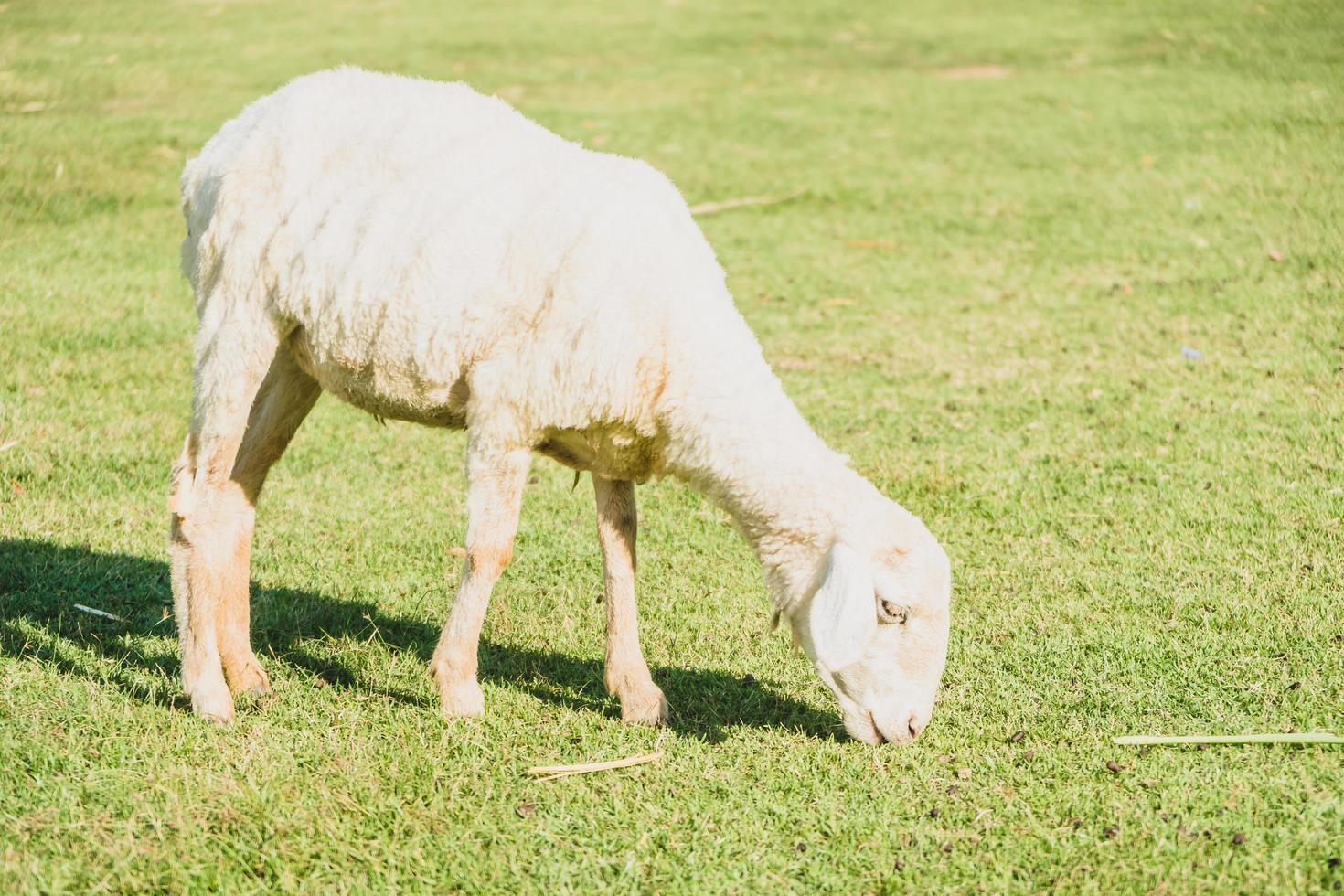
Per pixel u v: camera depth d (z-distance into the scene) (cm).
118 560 581
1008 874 371
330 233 442
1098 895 363
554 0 2392
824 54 1948
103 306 912
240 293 454
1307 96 1527
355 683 489
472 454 441
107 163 1266
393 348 439
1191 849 379
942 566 418
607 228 430
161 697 468
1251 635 513
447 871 376
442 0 2367
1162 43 1884
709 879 375
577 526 638
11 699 455
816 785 421
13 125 1378
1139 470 672
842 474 431
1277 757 429
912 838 392
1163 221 1127
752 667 510
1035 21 2112
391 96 459
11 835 380
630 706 468
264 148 454
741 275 1026
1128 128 1444
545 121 1484
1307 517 612
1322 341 841
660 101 1623
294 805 400
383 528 625
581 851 386
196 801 398
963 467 683
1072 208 1181
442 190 436
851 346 874
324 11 2212
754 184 1284
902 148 1409
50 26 1984
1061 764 430
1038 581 567
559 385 425
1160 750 438
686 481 449
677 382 433
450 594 564
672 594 564
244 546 487
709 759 438
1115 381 795
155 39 1902
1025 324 907
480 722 455
